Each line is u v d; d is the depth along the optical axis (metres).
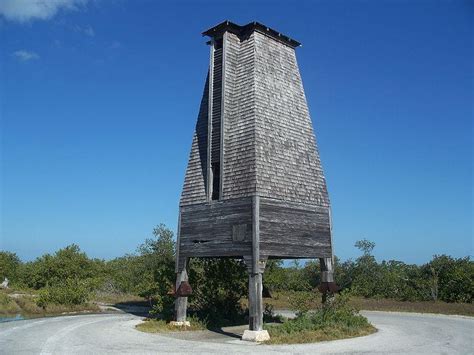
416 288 47.81
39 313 32.91
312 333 19.56
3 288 49.41
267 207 19.94
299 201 21.44
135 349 16.33
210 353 15.46
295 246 20.72
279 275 48.03
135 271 44.16
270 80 22.41
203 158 23.16
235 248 20.02
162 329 22.14
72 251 52.53
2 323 24.95
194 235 22.22
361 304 41.81
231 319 26.14
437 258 48.59
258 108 21.20
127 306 39.31
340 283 52.59
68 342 17.86
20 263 64.25
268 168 20.53
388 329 23.09
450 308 37.62
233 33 23.33
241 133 21.23
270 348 16.59
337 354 15.34
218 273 27.62
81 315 31.02
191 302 26.86
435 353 15.94
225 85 22.25
